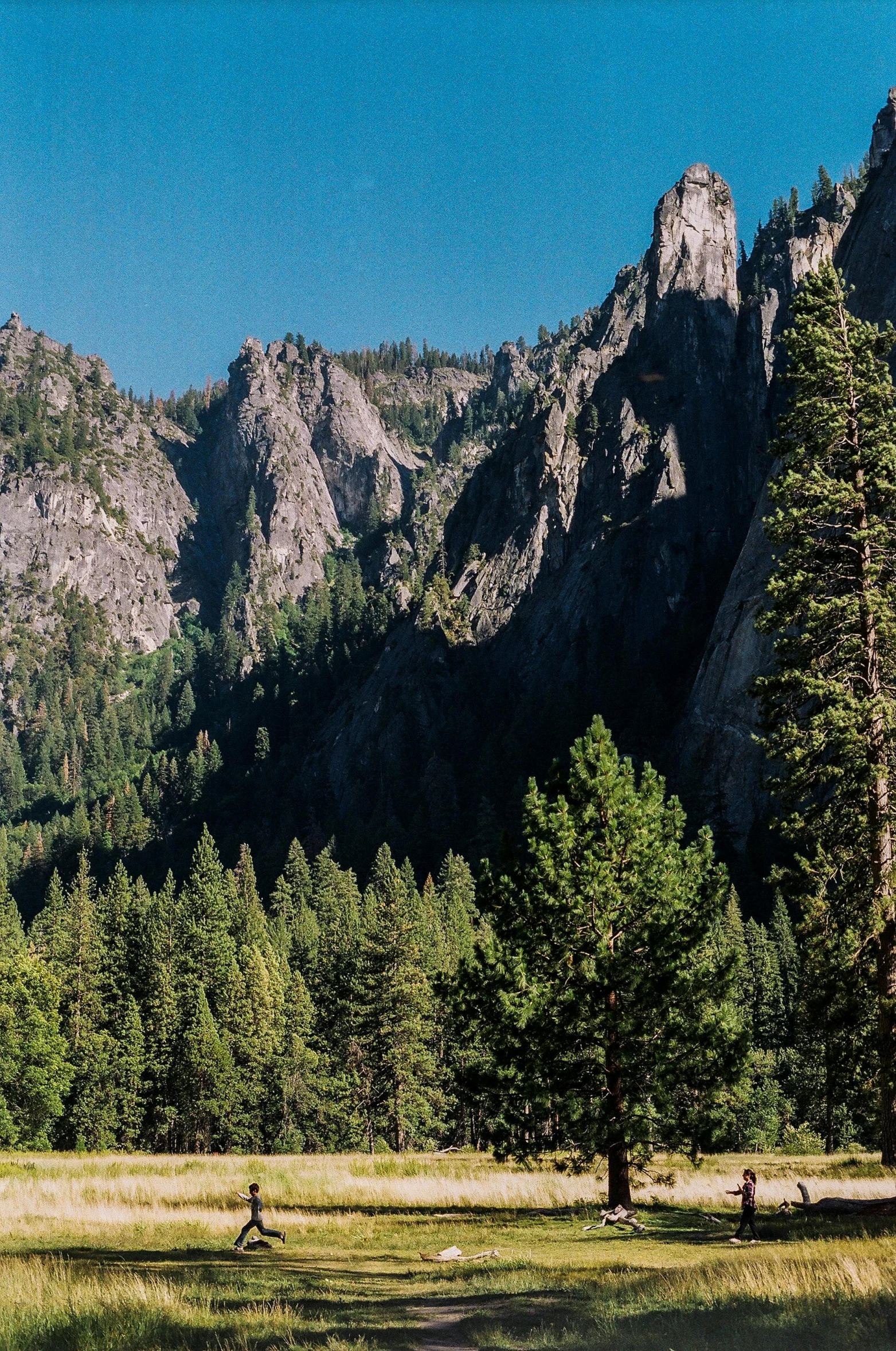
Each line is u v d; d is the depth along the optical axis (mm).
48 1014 75250
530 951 30594
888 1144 29141
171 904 122438
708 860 31625
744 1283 15836
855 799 30453
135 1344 13617
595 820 31406
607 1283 18094
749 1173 24438
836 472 33281
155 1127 81438
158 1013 82875
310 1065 84000
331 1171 46469
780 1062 80000
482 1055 68938
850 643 30750
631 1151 30359
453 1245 26297
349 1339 14484
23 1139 72500
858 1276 15227
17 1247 25906
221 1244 27172
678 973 29297
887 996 29188
